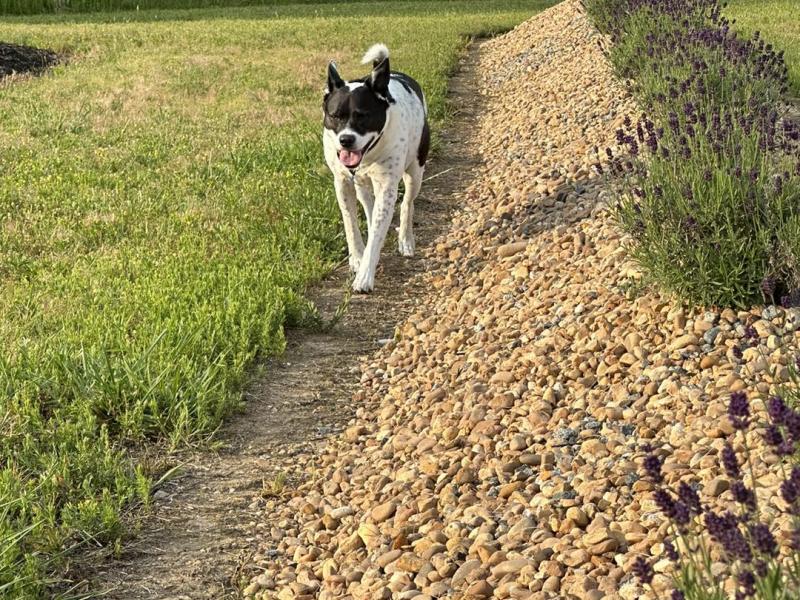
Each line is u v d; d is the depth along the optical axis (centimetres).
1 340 420
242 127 693
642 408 367
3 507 350
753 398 351
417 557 337
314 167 595
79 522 352
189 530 360
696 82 484
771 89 517
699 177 401
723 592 259
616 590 310
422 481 363
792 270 384
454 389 406
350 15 1567
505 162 613
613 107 616
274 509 368
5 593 330
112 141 665
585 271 444
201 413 394
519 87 796
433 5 1719
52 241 509
